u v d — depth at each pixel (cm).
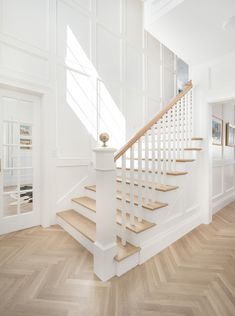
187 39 257
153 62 463
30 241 234
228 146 431
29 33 261
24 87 254
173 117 265
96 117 342
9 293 148
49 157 281
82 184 323
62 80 298
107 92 361
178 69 543
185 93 289
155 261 194
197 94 308
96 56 341
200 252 212
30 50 260
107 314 131
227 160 422
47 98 277
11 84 242
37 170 283
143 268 181
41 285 157
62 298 144
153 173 219
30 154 282
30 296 146
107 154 162
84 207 272
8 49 242
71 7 308
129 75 405
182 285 159
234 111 462
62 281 162
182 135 281
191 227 273
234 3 192
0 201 251
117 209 245
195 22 226
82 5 323
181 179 251
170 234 229
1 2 237
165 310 134
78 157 317
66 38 302
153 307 137
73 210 301
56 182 292
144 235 195
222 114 400
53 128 286
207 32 240
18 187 267
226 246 227
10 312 132
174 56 524
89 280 164
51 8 283
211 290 154
